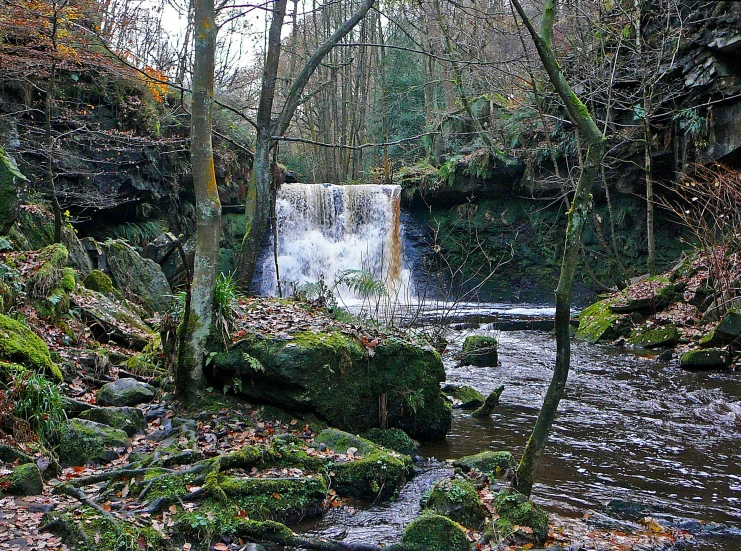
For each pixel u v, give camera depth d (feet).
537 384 33.22
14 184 31.63
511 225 77.00
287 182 95.86
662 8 52.47
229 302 22.15
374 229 81.56
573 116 14.39
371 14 89.86
